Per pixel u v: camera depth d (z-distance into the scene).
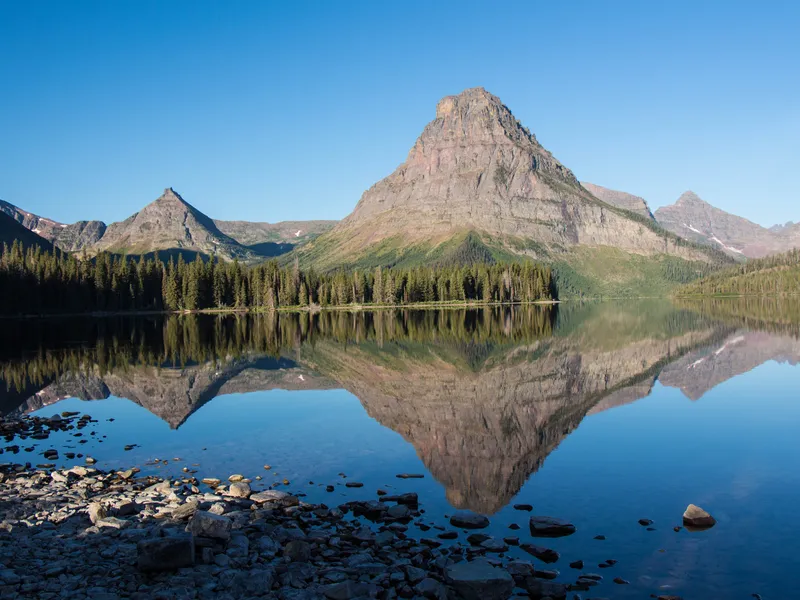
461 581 13.86
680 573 15.03
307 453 27.64
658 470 24.09
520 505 20.28
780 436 29.33
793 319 114.25
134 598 13.16
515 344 75.81
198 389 46.62
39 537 17.06
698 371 51.16
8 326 123.38
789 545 16.61
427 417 35.19
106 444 30.22
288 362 61.12
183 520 18.30
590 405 37.97
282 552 16.11
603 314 152.25
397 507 19.59
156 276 190.38
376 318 145.38
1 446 30.09
